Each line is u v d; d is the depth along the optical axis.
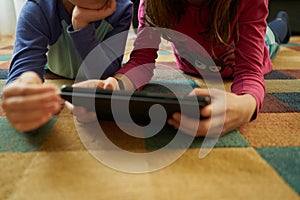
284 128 0.56
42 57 0.66
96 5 0.67
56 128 0.55
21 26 0.68
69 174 0.41
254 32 0.66
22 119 0.42
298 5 2.28
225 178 0.40
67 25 0.75
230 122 0.51
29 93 0.42
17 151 0.47
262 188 0.38
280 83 0.90
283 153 0.46
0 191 0.37
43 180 0.39
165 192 0.37
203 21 0.74
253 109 0.54
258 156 0.45
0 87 0.83
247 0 0.66
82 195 0.37
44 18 0.70
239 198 0.36
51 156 0.45
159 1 0.70
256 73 0.62
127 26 0.81
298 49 1.58
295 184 0.38
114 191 0.37
